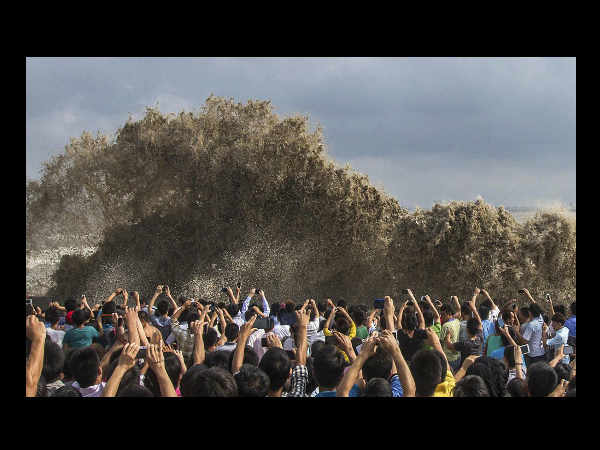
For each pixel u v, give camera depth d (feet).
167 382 15.52
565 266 76.69
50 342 21.93
